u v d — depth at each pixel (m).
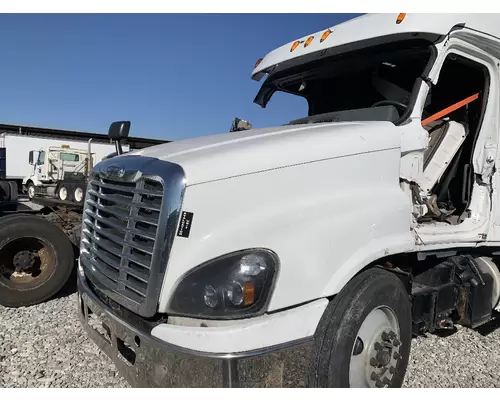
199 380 2.43
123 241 2.90
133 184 2.92
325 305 2.78
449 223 4.24
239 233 2.59
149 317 2.65
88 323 3.35
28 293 5.38
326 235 2.82
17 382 3.65
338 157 3.06
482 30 3.87
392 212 3.21
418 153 3.69
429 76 3.67
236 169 2.69
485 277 4.38
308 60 4.53
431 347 4.50
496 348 4.55
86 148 25.12
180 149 3.13
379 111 3.87
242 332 2.46
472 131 4.52
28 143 25.38
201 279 2.54
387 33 3.78
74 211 6.90
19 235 5.34
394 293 3.12
